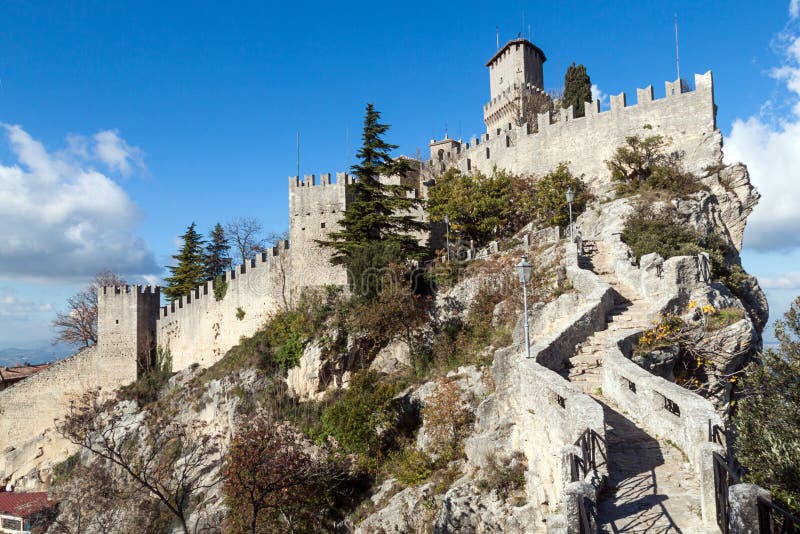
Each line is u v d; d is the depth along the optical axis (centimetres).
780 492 1186
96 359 6259
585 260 3150
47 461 5766
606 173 4919
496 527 2125
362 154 4819
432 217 5097
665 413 1415
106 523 3966
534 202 4762
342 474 3441
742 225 4119
